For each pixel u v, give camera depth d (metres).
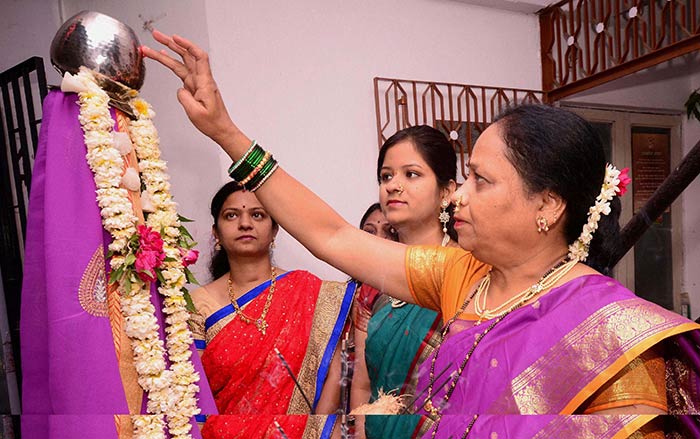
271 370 1.02
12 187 1.13
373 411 0.90
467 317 0.77
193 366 0.93
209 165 1.17
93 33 0.87
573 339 0.67
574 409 0.65
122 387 0.84
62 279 0.82
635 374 0.65
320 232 0.90
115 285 0.86
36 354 0.89
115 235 0.84
